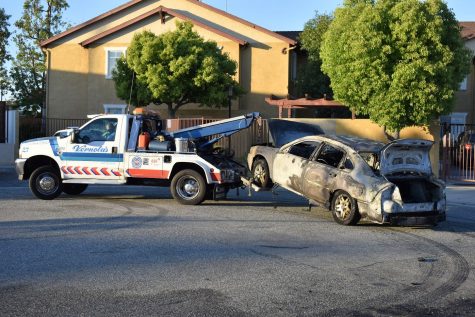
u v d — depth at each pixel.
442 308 5.82
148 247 8.19
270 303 5.84
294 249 8.32
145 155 12.44
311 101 23.83
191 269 7.06
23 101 37.47
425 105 18.86
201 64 24.48
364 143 10.59
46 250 7.90
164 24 28.55
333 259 7.77
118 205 12.37
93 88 29.19
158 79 24.00
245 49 28.78
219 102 25.50
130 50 24.81
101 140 12.66
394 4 19.44
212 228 9.78
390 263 7.63
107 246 8.20
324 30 28.61
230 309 5.62
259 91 28.73
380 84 19.05
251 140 20.77
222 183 12.38
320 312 5.61
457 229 10.48
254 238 9.02
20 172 13.01
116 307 5.61
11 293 6.00
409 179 10.18
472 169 19.42
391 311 5.70
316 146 11.16
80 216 10.80
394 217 9.70
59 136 13.09
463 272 7.23
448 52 18.97
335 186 10.44
